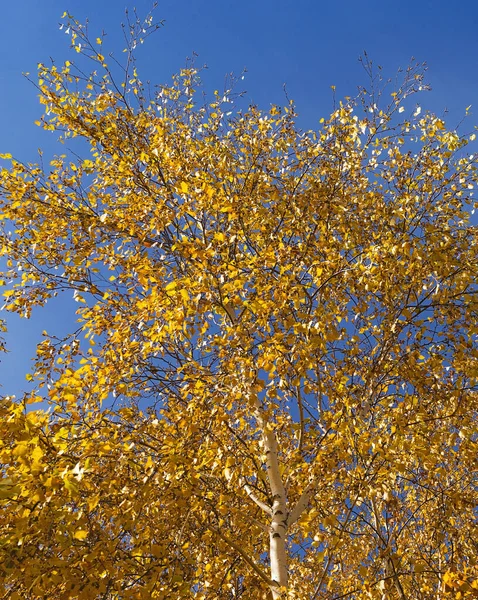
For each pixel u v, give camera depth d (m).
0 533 3.31
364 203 6.27
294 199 5.95
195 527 4.62
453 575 3.87
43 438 3.71
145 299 4.72
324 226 5.78
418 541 5.80
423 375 5.01
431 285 5.54
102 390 4.43
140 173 6.45
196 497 4.20
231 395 4.29
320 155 6.56
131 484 3.98
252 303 4.61
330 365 5.28
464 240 5.72
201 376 4.49
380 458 4.77
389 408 5.40
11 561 3.18
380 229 6.03
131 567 3.63
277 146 6.86
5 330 6.08
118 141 7.09
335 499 4.91
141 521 3.86
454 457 5.43
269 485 5.39
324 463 4.65
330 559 4.68
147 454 4.46
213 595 4.65
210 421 4.41
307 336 4.59
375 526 5.71
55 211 7.02
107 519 4.07
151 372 4.99
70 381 4.36
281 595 4.25
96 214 7.02
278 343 4.49
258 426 5.58
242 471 4.52
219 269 4.81
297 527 6.24
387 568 4.98
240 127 7.65
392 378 5.27
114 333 4.89
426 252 5.43
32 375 5.26
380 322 5.79
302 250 5.44
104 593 3.48
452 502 5.00
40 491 3.21
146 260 5.38
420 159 6.40
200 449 4.35
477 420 5.62
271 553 4.71
